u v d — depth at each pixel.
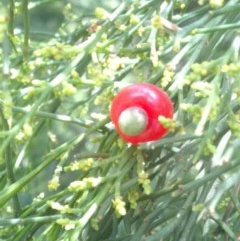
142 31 0.08
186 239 0.08
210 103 0.07
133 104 0.07
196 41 0.08
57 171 0.08
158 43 0.08
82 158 0.08
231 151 0.08
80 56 0.07
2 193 0.08
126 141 0.08
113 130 0.08
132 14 0.08
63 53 0.07
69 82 0.08
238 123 0.08
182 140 0.08
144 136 0.08
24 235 0.08
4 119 0.08
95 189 0.08
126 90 0.08
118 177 0.08
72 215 0.08
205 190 0.08
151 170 0.08
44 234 0.08
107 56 0.08
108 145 0.08
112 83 0.08
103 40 0.08
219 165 0.08
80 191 0.08
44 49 0.07
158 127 0.07
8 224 0.08
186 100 0.08
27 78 0.08
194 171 0.08
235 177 0.08
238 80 0.07
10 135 0.07
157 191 0.08
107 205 0.08
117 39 0.08
